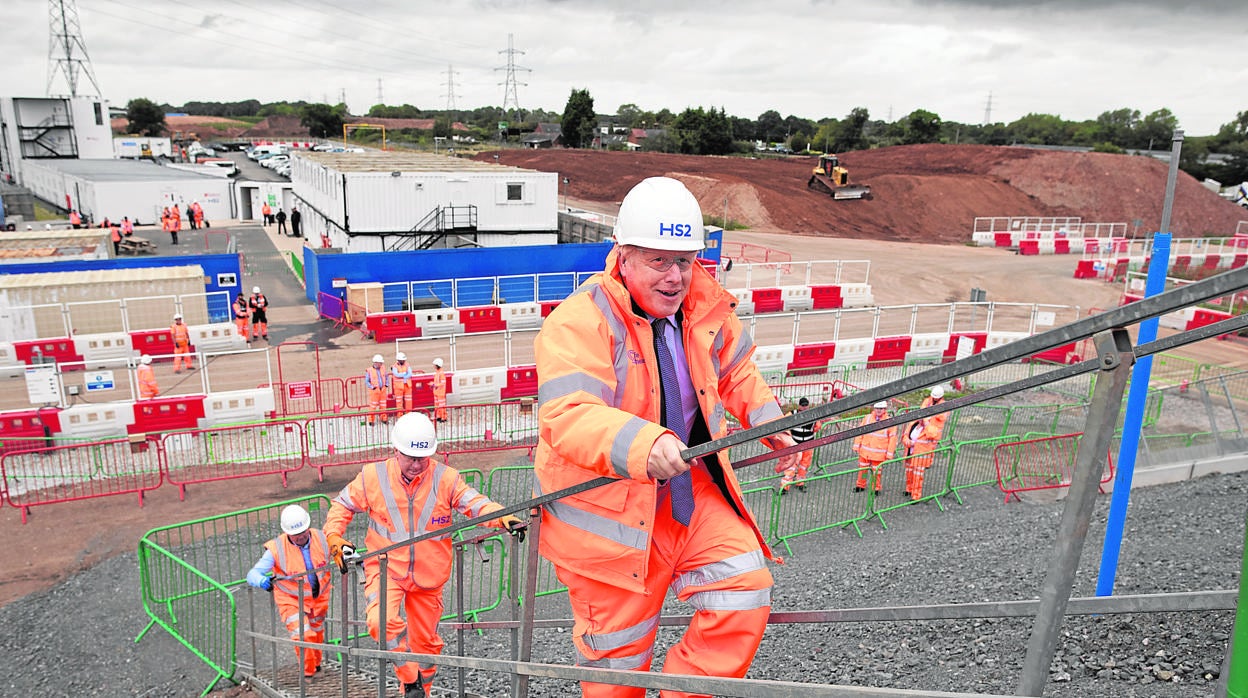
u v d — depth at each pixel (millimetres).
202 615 10219
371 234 34031
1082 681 7273
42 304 24188
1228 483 13852
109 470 16531
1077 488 1413
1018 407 18109
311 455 17375
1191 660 7246
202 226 52438
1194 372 22594
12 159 77688
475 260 31266
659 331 2580
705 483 2650
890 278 39594
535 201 36000
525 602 2801
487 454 17844
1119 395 1355
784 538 13383
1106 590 8438
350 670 9188
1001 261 45312
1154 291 7750
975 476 15812
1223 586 9297
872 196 61094
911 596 10484
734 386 2879
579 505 2516
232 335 26156
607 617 2559
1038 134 116312
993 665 7805
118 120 154375
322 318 29953
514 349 26219
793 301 32844
